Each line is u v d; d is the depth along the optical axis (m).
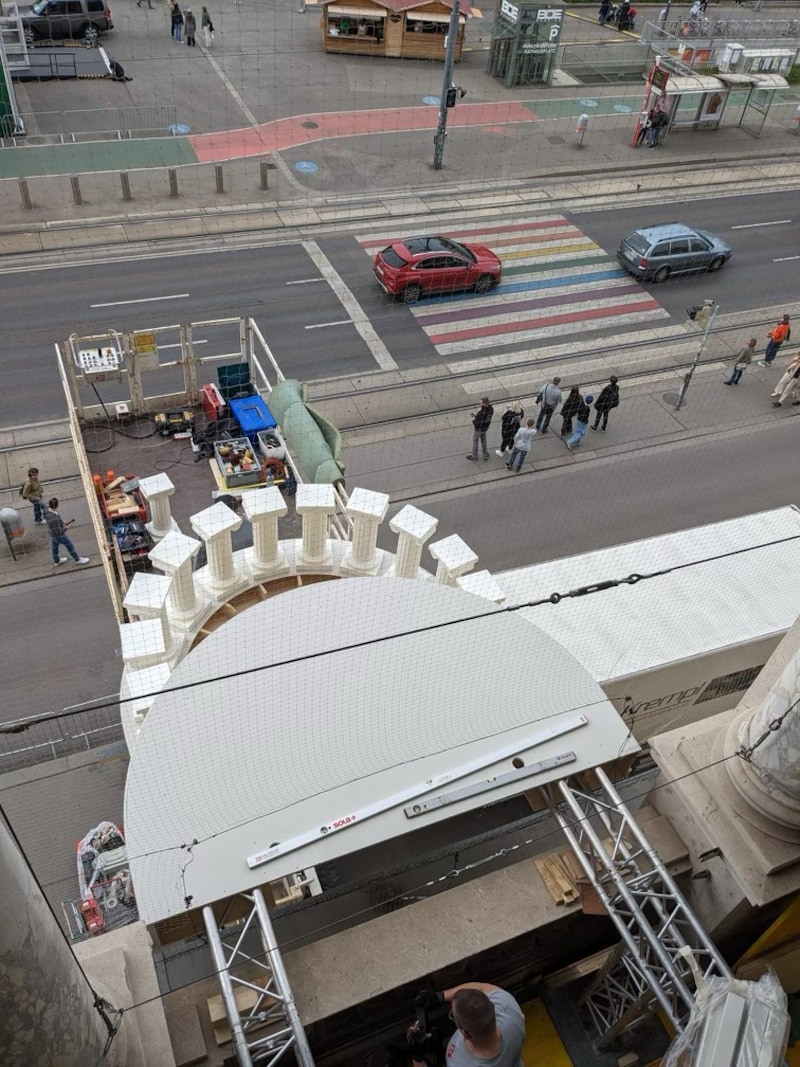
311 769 5.14
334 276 18.72
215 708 5.35
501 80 27.14
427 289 18.12
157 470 10.01
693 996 4.55
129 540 9.08
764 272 20.69
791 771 5.31
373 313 17.84
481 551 13.45
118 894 7.77
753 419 16.83
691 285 19.94
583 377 17.02
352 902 6.25
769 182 24.64
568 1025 6.39
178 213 19.95
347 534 9.12
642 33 32.03
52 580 12.27
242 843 4.82
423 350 17.09
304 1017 5.12
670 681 9.00
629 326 18.48
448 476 14.73
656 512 14.61
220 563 7.57
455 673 5.71
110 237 19.09
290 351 16.58
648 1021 6.39
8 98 20.70
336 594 6.11
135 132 21.84
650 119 24.61
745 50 27.14
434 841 6.57
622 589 9.58
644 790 7.29
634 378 17.27
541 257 20.09
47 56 22.75
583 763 5.45
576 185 22.97
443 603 6.15
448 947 5.46
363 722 5.39
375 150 22.70
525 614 9.12
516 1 25.30
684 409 16.78
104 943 5.05
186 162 21.39
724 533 10.63
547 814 6.26
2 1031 3.33
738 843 5.75
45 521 12.72
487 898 5.71
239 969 5.82
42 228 19.06
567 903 5.72
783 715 5.24
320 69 25.58
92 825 9.00
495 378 16.67
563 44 30.50
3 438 14.09
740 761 5.73
